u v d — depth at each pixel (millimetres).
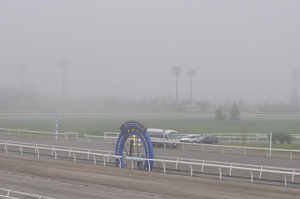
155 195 21281
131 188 23078
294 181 25547
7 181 25375
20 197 20828
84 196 21047
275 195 21344
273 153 39625
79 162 33375
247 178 26234
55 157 35000
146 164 29953
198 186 23578
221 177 26625
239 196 20984
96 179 25859
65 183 24688
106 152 37656
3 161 33188
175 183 24484
